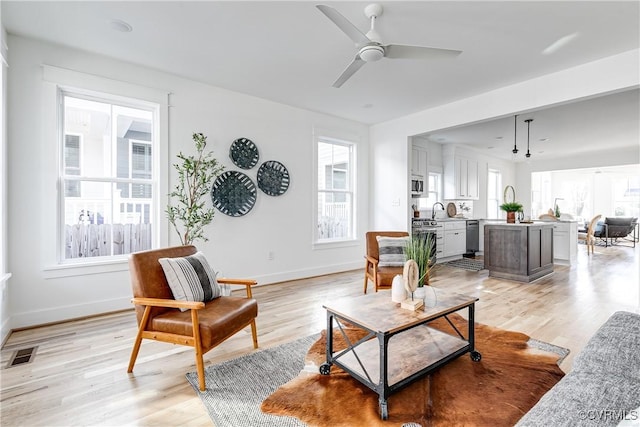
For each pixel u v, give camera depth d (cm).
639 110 458
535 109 355
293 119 455
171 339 195
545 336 257
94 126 316
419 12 233
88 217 312
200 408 168
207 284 229
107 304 312
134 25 253
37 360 219
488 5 225
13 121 268
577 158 834
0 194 248
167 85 347
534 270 454
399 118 508
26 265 274
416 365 191
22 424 156
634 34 262
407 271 204
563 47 284
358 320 178
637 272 508
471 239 700
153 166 345
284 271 448
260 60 314
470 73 337
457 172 707
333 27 255
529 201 922
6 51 258
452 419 158
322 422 157
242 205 404
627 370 111
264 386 188
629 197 1024
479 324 283
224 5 227
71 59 293
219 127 385
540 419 90
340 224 534
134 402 173
